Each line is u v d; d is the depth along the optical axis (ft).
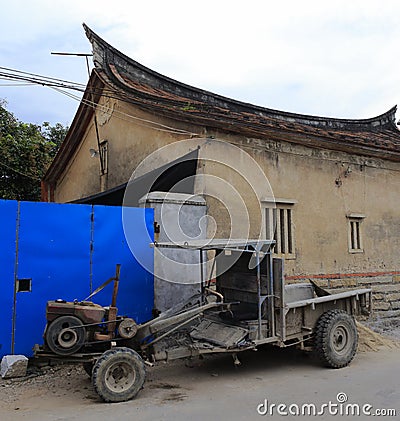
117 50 35.65
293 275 30.12
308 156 32.17
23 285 22.00
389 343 28.17
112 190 29.71
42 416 15.62
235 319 21.09
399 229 37.73
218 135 27.66
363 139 34.37
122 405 16.65
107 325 18.28
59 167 46.34
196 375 20.74
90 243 23.76
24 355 21.77
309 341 22.43
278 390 18.35
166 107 27.78
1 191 49.88
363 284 34.32
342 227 33.58
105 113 38.45
